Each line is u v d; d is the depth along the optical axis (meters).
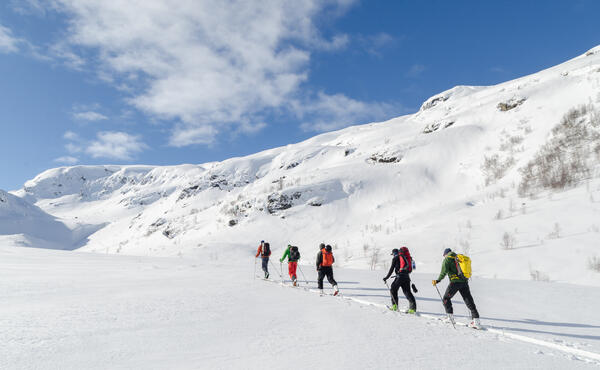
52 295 8.01
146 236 121.56
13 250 24.48
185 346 4.47
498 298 10.34
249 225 77.62
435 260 30.55
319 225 72.12
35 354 3.82
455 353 4.56
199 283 11.30
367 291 11.12
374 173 91.44
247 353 4.25
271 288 10.91
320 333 5.43
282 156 174.50
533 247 27.33
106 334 4.86
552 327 6.59
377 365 3.90
